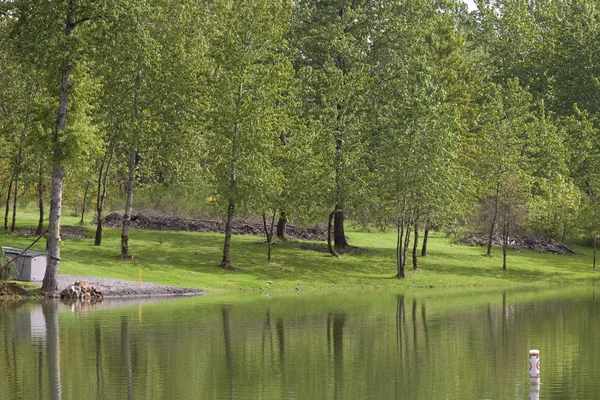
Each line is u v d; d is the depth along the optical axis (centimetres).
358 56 7231
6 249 5203
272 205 6488
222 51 6216
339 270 6719
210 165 6556
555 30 10956
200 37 5975
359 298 5431
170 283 5603
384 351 3303
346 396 2484
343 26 7194
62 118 4678
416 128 6544
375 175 6906
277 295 5519
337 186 6925
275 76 6369
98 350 3192
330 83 7025
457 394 2527
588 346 3466
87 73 5241
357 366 2975
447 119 6625
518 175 7631
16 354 3089
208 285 5709
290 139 6931
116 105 5884
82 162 4822
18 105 6162
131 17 4453
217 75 6247
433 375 2820
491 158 7700
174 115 6022
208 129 6297
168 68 5856
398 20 7194
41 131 4619
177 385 2605
